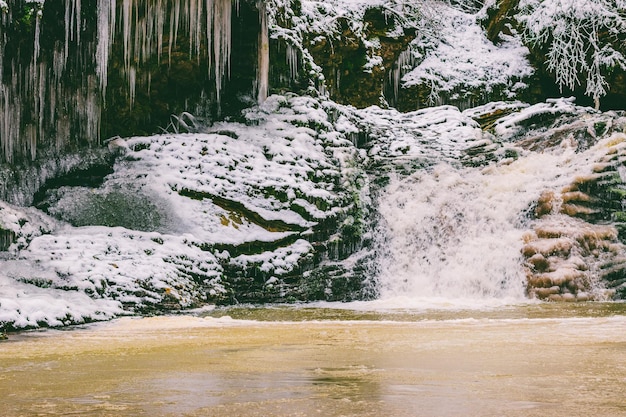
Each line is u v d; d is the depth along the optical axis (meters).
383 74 28.28
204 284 15.18
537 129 25.47
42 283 12.77
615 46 28.12
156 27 19.17
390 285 18.34
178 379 5.66
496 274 17.58
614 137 20.14
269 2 23.28
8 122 16.77
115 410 4.40
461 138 25.11
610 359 6.48
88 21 17.91
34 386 5.45
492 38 32.44
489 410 4.21
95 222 16.17
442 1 32.84
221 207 17.27
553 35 28.67
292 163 19.20
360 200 19.14
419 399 4.60
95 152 18.36
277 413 4.22
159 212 16.62
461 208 19.48
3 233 13.85
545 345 7.67
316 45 25.45
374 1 29.55
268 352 7.48
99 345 8.59
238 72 21.89
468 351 7.24
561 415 4.06
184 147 18.55
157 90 20.47
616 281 16.80
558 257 17.08
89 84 18.48
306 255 17.17
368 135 24.11
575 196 18.47
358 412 4.20
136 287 13.46
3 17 15.83
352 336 9.05
